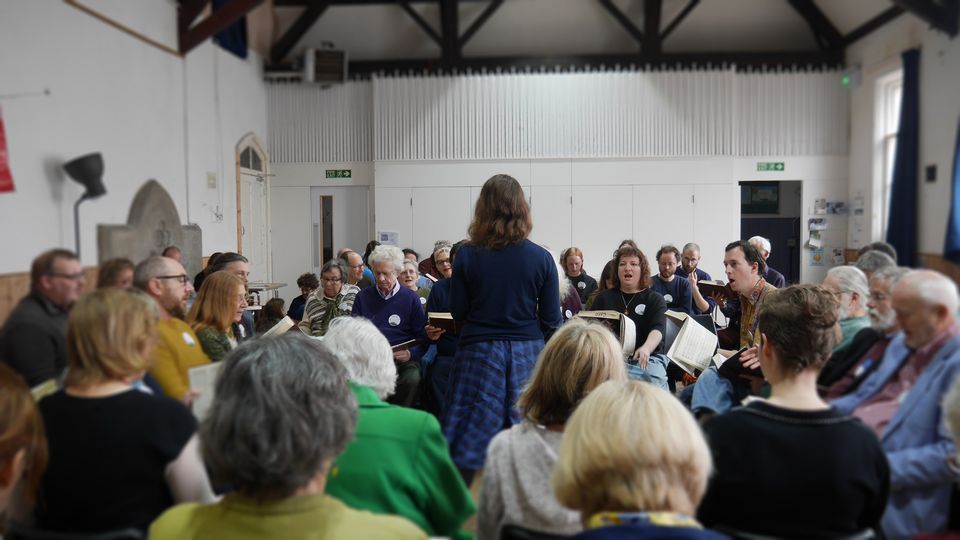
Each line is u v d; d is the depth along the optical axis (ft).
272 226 32.09
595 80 30.42
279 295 32.27
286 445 3.33
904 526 6.02
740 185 30.55
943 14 22.61
